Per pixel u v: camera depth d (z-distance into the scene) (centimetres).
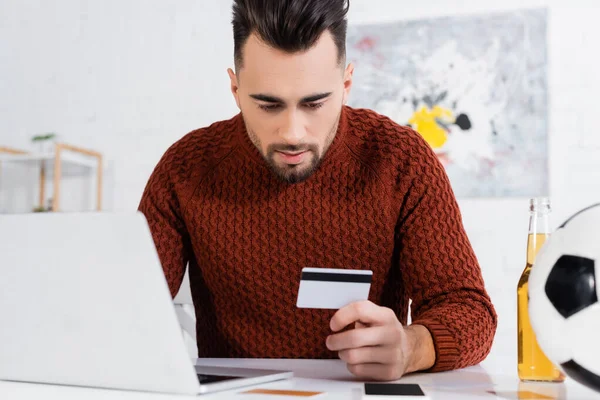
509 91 291
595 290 62
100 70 342
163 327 69
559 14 289
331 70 102
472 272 121
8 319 77
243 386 79
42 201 340
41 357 78
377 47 304
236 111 326
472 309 111
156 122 334
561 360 65
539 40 289
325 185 131
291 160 107
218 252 132
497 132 291
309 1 97
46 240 71
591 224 65
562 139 287
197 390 71
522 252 287
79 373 76
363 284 86
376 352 85
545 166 286
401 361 87
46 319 75
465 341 102
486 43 294
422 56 299
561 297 64
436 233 126
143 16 338
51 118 347
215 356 137
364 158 132
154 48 336
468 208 293
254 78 101
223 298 135
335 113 107
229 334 134
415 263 125
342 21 104
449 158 295
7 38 353
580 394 76
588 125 285
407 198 129
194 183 136
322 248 130
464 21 296
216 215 133
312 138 106
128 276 68
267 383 83
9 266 74
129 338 71
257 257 131
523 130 289
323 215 130
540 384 84
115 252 68
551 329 65
